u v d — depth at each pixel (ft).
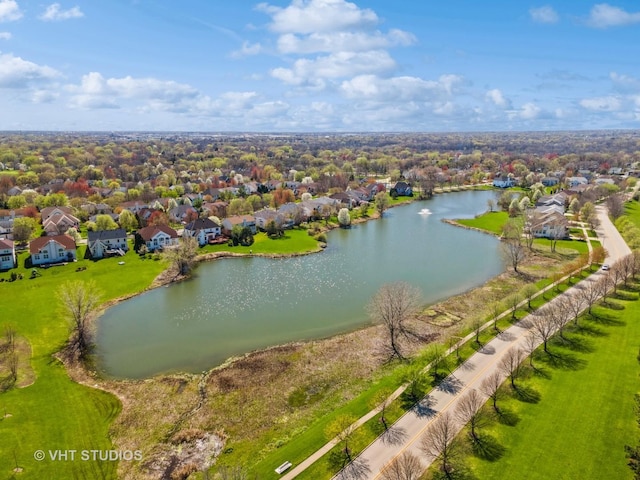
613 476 130.52
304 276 330.13
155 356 214.69
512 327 226.17
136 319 256.52
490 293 287.89
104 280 313.32
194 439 154.10
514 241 374.22
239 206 503.61
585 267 320.50
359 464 135.64
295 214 488.85
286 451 143.02
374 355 210.59
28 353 211.82
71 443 151.64
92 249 365.20
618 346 204.13
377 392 173.88
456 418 155.33
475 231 467.93
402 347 217.36
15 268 335.67
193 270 344.90
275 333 238.48
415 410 160.97
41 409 169.68
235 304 278.46
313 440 147.64
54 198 539.70
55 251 351.46
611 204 496.64
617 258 345.92
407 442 144.56
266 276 331.16
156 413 169.17
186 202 557.33
